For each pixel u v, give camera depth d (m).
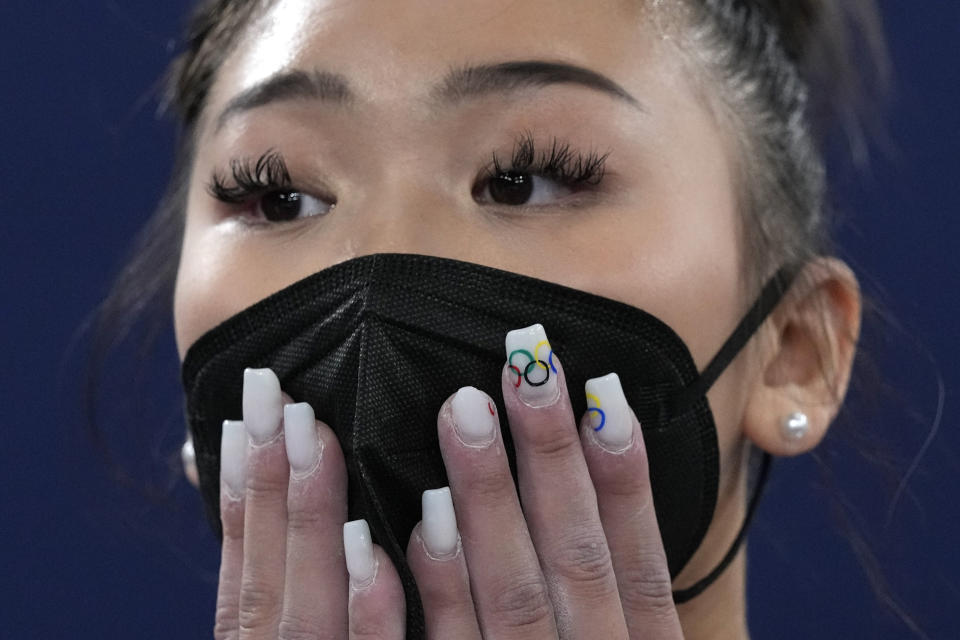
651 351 3.57
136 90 6.87
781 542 6.60
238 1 4.18
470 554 3.34
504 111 3.58
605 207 3.61
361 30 3.67
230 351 3.68
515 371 3.30
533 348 3.29
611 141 3.61
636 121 3.66
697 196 3.76
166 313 5.37
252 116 3.79
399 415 3.34
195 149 4.36
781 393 4.19
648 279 3.58
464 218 3.57
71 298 6.80
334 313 3.46
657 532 3.47
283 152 3.74
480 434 3.27
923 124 6.38
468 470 3.29
